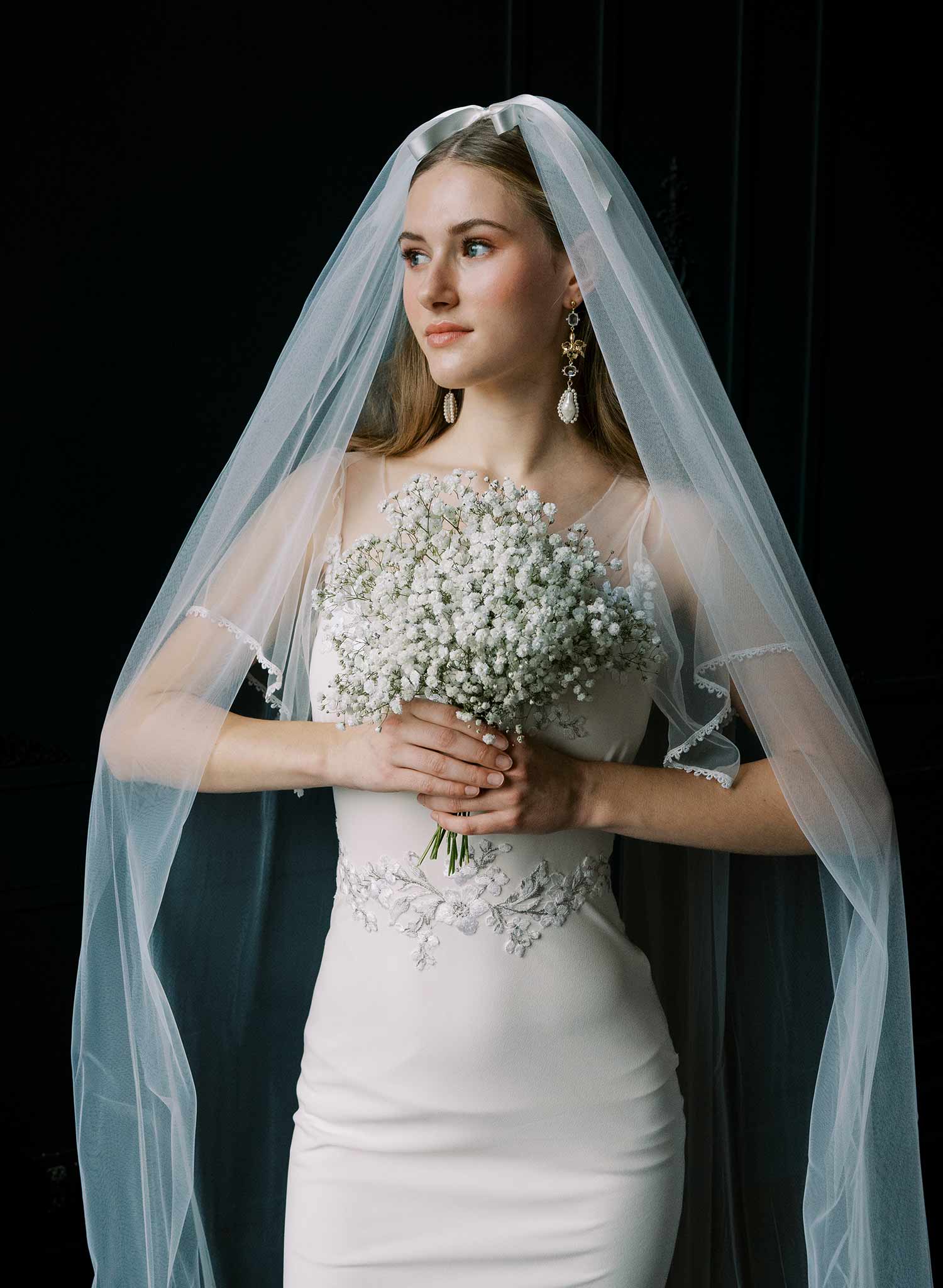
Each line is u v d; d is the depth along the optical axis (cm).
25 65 210
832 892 179
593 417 185
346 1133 163
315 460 169
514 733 157
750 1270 200
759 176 276
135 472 228
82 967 167
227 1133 192
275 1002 193
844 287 290
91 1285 242
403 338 180
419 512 147
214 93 224
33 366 217
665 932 200
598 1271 164
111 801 166
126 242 221
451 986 159
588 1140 164
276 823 191
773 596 166
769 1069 200
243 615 166
